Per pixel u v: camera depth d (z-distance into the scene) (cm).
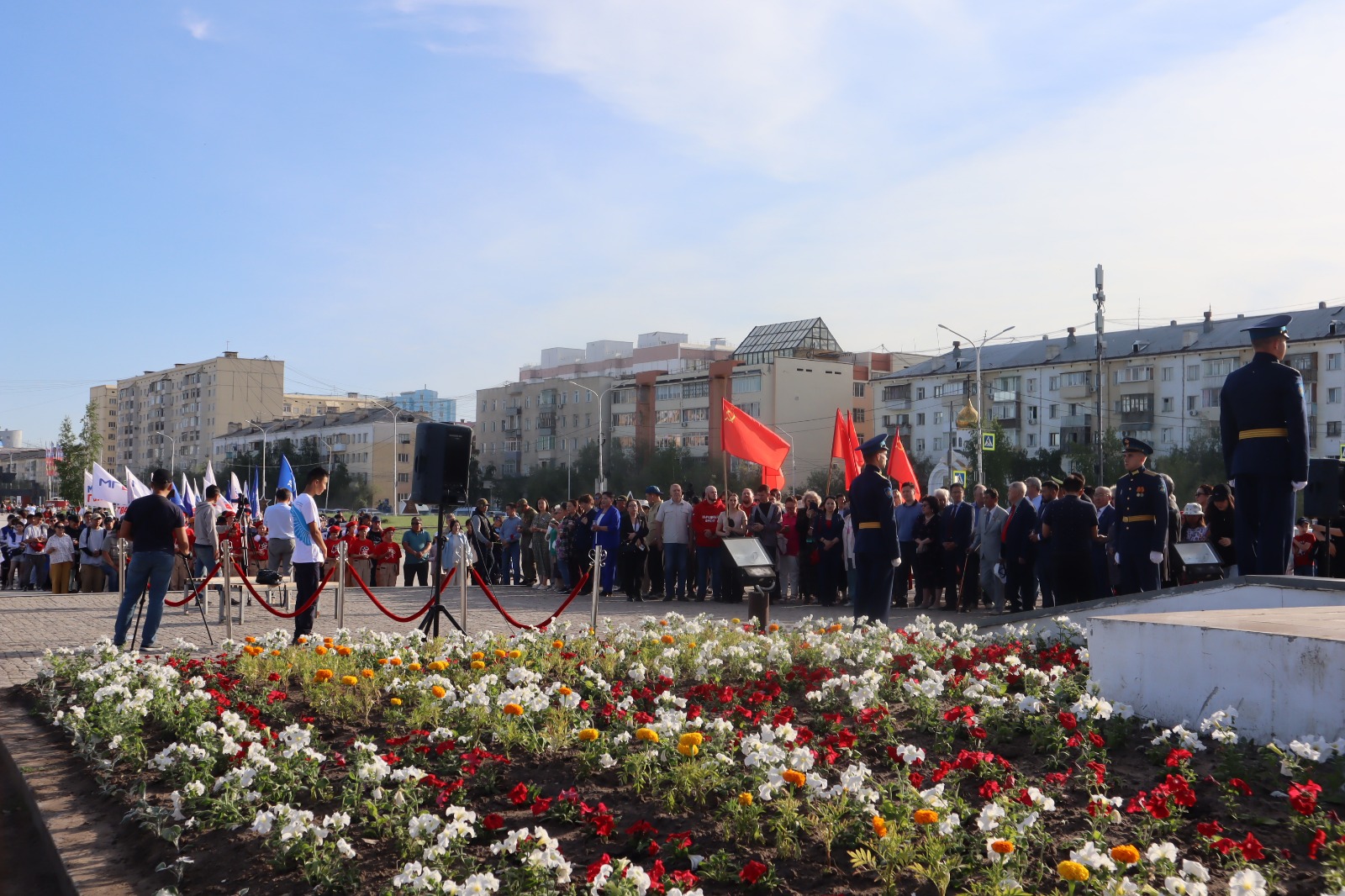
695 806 542
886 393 10000
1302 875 431
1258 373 984
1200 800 521
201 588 1612
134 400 18300
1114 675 712
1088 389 8350
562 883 439
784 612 1864
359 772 571
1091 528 1333
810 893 438
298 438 13888
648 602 2089
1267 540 971
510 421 12694
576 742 667
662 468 9656
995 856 420
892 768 601
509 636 1084
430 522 7244
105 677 901
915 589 1989
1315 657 580
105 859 543
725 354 13525
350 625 1650
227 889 486
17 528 3075
